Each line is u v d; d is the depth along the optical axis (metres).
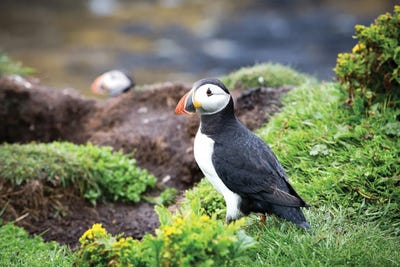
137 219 10.80
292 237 7.47
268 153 7.80
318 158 9.27
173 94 13.56
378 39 9.69
